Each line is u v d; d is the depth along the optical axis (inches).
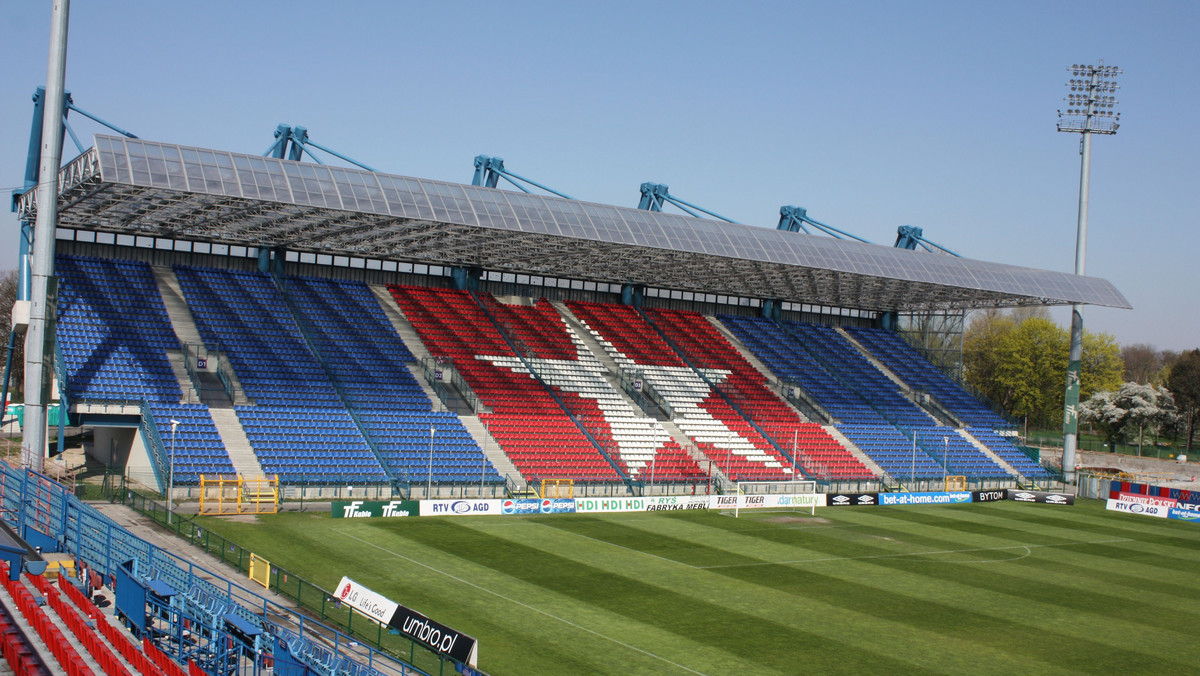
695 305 3715.6
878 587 1600.6
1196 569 1915.6
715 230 2455.7
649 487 2527.1
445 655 1045.2
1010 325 6136.8
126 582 1075.9
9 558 1160.2
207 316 2642.7
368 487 2196.1
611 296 3565.5
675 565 1683.1
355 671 936.3
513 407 2758.4
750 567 1702.8
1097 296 3100.4
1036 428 5634.8
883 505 2650.1
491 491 2333.9
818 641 1259.8
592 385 3009.4
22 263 2405.3
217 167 1828.2
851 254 2667.3
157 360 2375.7
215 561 1470.2
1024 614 1469.0
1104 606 1549.0
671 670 1109.7
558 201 2251.5
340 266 3080.7
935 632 1337.4
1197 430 5024.6
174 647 1021.8
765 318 3836.1
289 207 2130.9
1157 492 2770.7
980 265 2938.0
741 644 1226.6
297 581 1381.6
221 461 2126.0
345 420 2437.3
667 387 3142.2
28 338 1931.6
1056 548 2091.5
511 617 1289.4
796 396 3339.1
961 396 3740.2
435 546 1728.6
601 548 1801.2
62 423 2122.3
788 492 2721.5
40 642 977.5
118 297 2551.7
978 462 3245.6
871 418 3341.5
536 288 3405.5
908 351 3976.4
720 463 2783.0
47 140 1926.7
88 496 1932.8
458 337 3016.7
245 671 959.0
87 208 2236.7
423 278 3221.0
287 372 2554.1
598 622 1290.6
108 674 887.7
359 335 2834.6
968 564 1849.2
